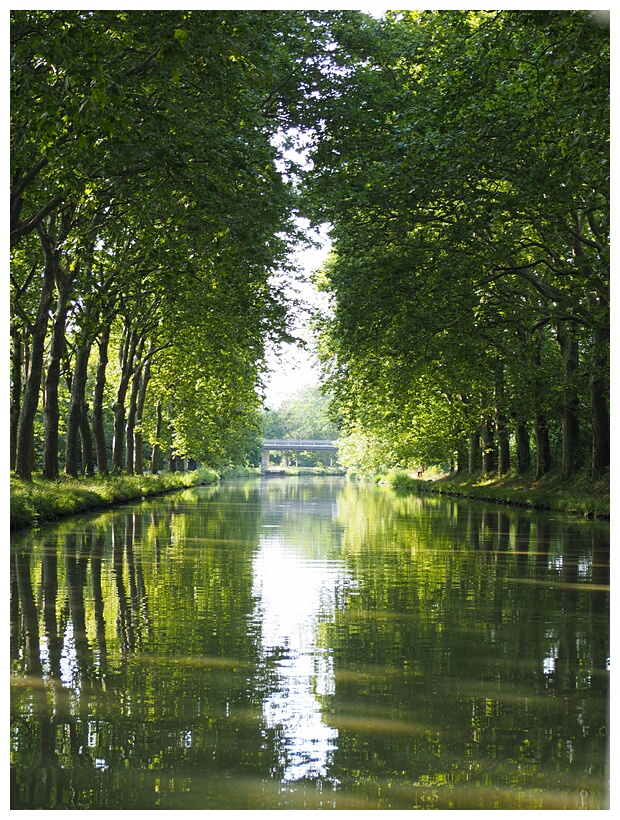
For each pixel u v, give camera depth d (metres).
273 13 23.64
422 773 6.48
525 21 19.84
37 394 30.81
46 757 6.72
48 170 23.69
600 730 7.46
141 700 8.19
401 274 31.30
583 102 20.53
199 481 82.19
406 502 47.91
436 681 8.96
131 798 5.97
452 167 26.70
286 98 31.48
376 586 15.02
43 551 19.72
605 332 31.92
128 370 50.78
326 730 7.38
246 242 23.47
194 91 22.62
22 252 34.53
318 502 47.81
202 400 59.38
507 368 41.22
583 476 39.44
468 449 73.06
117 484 42.91
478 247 30.56
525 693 8.53
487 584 15.33
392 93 31.16
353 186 30.23
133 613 12.38
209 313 37.62
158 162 19.62
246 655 9.95
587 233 33.88
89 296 31.03
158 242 27.20
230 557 19.08
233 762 6.63
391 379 39.06
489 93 25.81
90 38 16.39
